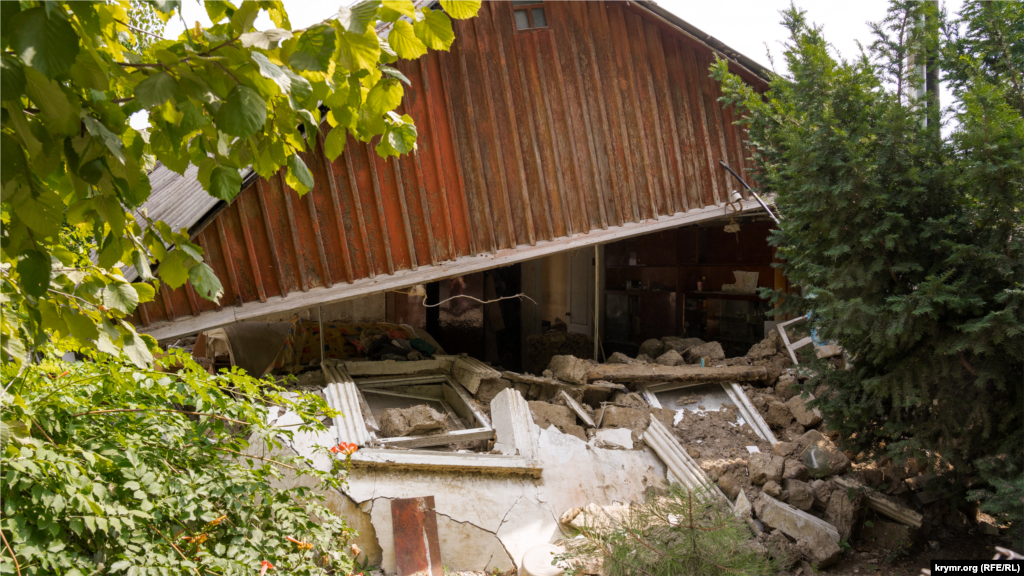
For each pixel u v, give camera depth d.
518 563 5.04
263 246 6.15
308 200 6.23
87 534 2.44
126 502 2.50
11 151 1.35
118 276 1.96
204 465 3.16
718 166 8.23
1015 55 4.32
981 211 4.09
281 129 1.91
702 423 6.72
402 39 1.86
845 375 5.09
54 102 1.31
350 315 10.26
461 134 6.91
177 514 2.70
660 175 7.89
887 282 4.59
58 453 2.38
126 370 2.84
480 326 11.25
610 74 7.59
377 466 5.24
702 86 8.13
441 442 5.87
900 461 4.65
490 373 7.05
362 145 6.42
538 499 5.50
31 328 1.84
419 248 6.80
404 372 7.45
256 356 7.21
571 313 12.45
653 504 4.16
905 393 4.35
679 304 10.48
